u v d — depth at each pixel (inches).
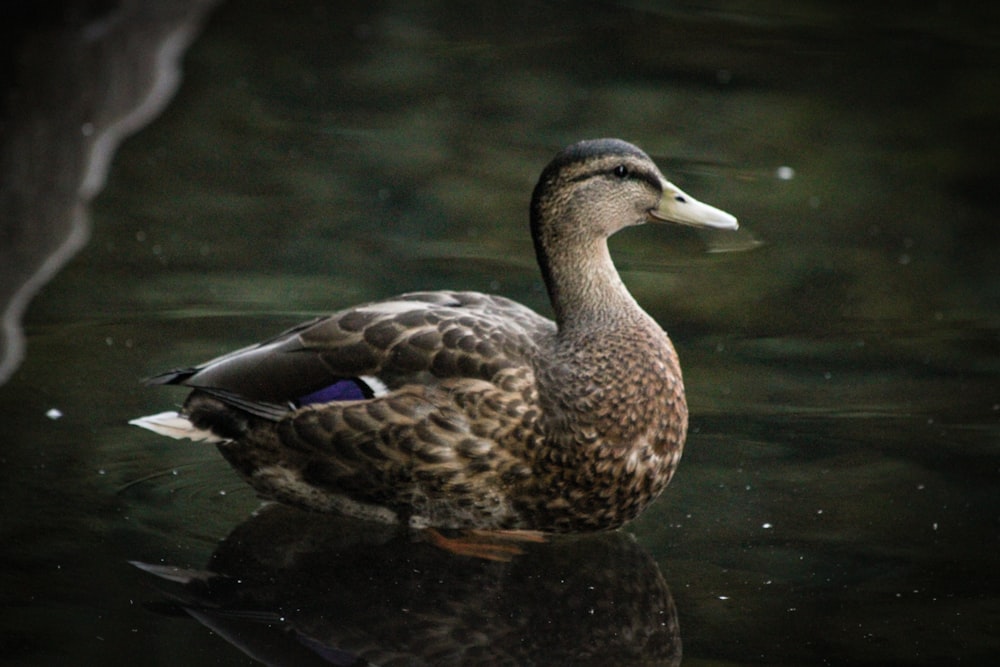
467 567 356.8
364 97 712.4
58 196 560.7
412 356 368.8
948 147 671.1
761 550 365.1
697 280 532.4
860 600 341.1
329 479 374.3
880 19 856.3
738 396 443.5
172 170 617.6
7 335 466.0
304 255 536.7
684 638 324.2
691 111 708.0
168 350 459.5
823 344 480.7
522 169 627.8
